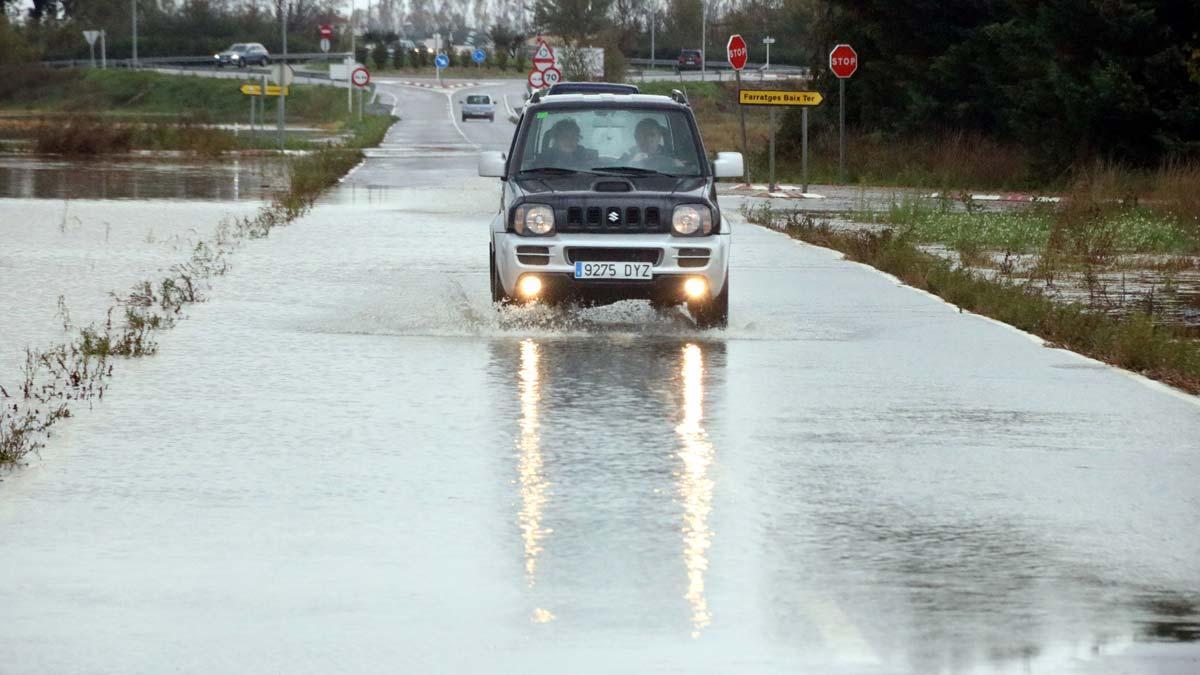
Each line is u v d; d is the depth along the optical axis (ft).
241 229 231.30
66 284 163.73
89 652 53.78
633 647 54.44
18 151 513.86
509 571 63.36
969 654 53.93
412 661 52.95
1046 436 91.15
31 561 64.54
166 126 567.18
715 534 69.21
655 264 133.59
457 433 90.48
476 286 160.97
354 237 219.61
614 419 94.94
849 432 91.76
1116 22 346.54
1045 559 65.77
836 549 67.00
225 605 58.90
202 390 103.65
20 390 103.65
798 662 53.01
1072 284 173.58
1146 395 104.88
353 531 69.26
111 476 79.51
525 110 147.43
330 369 112.16
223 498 75.05
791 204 303.89
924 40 443.32
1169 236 218.79
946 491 77.46
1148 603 59.88
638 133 144.66
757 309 147.33
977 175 375.04
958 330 134.92
